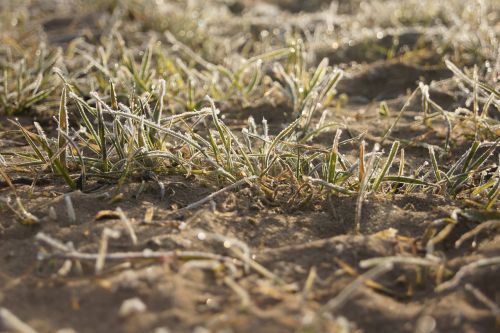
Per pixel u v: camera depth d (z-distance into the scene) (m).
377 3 1.06
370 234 0.44
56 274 0.40
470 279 0.40
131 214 0.45
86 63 0.78
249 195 0.48
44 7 1.17
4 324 0.36
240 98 0.67
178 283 0.39
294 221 0.45
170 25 0.97
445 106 0.66
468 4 0.92
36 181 0.49
